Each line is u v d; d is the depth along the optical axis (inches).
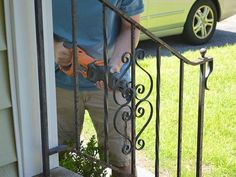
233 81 218.7
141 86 94.0
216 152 155.0
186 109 187.2
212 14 293.9
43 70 73.8
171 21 272.8
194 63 97.8
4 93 74.6
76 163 106.4
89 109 106.7
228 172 145.6
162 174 145.3
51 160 81.1
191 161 151.7
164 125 173.9
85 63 99.7
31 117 77.3
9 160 76.7
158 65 90.8
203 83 101.8
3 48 73.0
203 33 290.7
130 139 97.0
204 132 168.6
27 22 73.9
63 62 99.9
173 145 159.6
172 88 209.0
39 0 71.2
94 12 96.1
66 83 103.0
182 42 291.1
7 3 71.9
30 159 78.5
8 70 74.3
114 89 89.5
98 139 110.0
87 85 103.0
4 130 75.7
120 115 103.4
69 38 97.7
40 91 74.6
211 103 192.9
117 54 99.7
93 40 98.8
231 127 172.9
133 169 93.7
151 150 157.1
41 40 72.6
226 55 261.7
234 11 307.7
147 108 185.5
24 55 74.7
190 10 281.4
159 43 89.1
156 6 261.0
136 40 101.0
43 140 77.2
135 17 100.3
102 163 89.0
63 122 107.3
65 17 96.2
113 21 98.7
